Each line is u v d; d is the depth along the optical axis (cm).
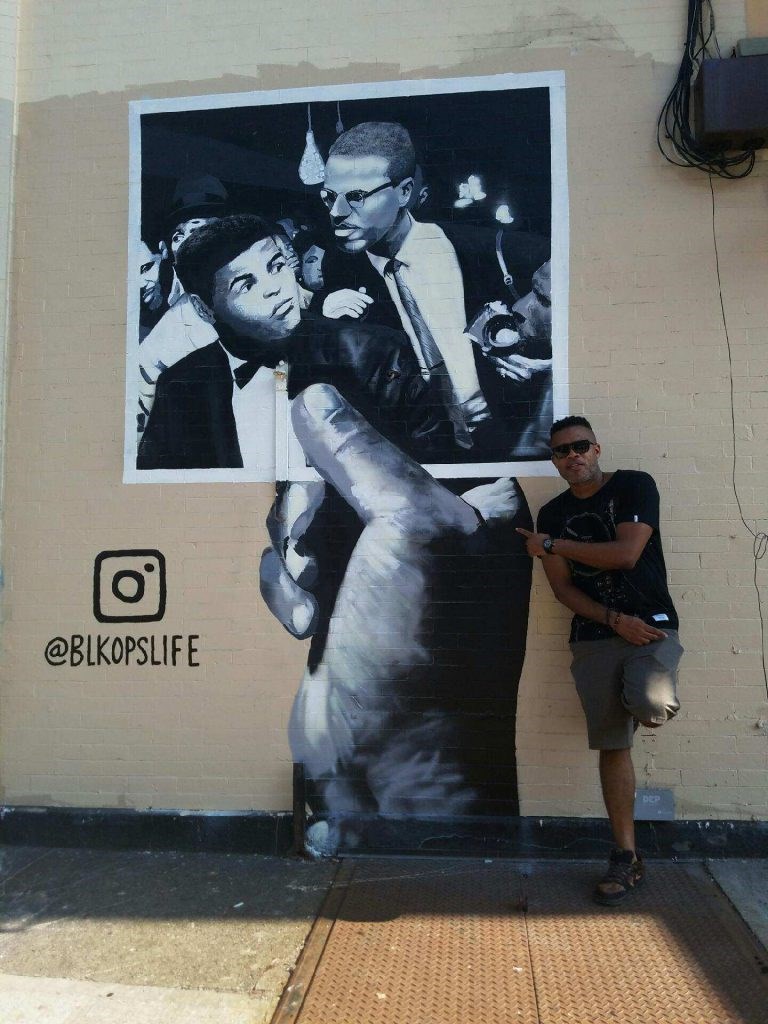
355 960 341
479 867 430
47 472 491
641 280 461
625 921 366
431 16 487
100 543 484
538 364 464
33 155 510
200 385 487
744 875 409
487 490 461
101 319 497
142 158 503
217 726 467
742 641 439
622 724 398
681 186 463
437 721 454
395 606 461
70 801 473
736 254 457
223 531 477
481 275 473
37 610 484
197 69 503
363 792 454
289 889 409
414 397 471
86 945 357
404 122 485
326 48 494
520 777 445
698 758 436
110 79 509
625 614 398
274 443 479
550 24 478
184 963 342
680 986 317
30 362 498
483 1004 309
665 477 451
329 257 485
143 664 474
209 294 491
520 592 454
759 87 441
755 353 451
